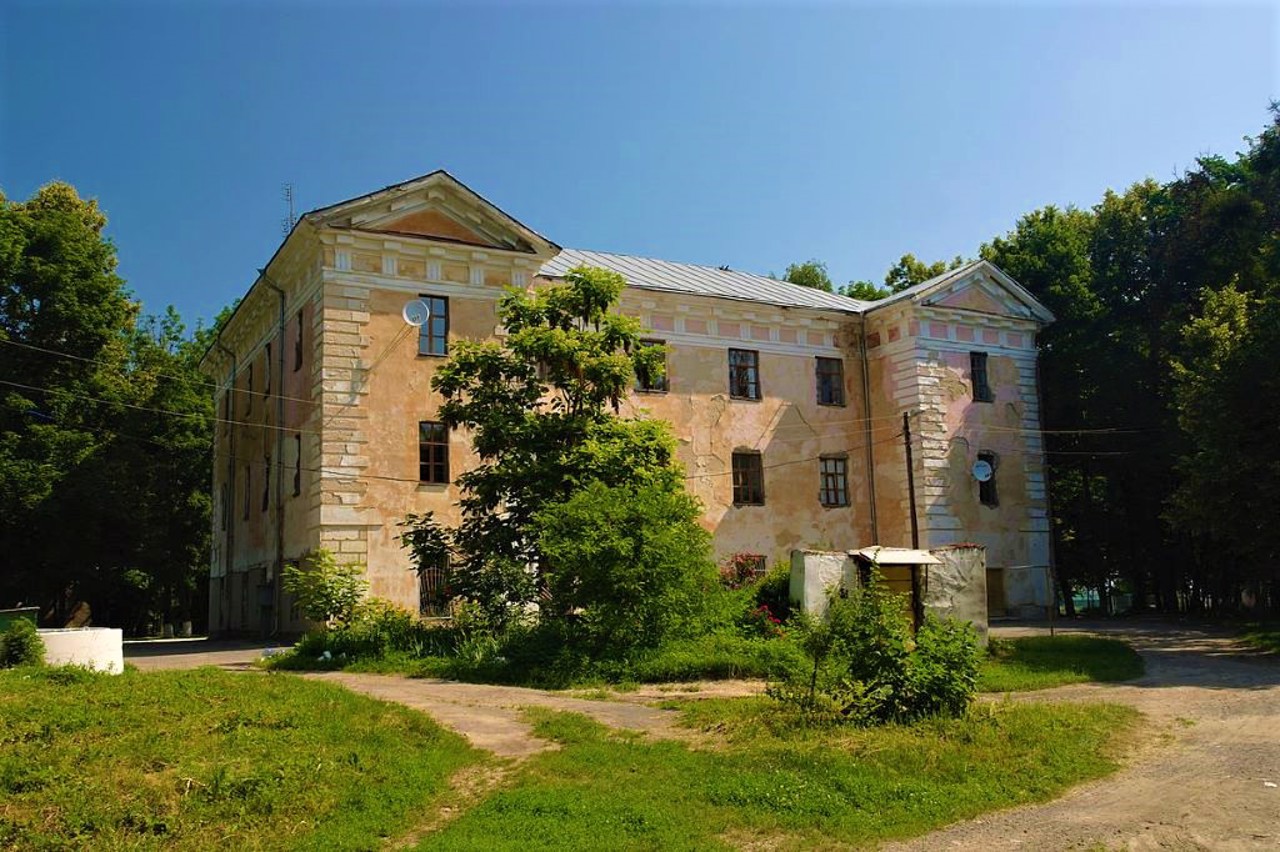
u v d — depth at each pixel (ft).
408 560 80.59
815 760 30.81
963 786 28.89
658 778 29.78
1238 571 105.60
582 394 68.54
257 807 27.12
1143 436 111.45
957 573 62.69
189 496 132.05
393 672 55.11
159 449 122.52
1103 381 114.93
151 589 144.46
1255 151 101.96
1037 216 127.13
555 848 23.98
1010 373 113.29
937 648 37.73
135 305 134.21
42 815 25.91
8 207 123.54
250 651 77.41
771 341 106.52
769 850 24.39
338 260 81.92
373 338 82.33
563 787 28.81
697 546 58.23
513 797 27.76
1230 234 102.63
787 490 104.22
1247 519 71.05
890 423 108.78
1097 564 123.85
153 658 71.67
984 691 47.67
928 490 104.12
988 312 111.86
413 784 29.27
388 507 80.69
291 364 89.66
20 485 100.12
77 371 111.75
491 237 87.97
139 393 124.47
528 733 36.09
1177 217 114.32
